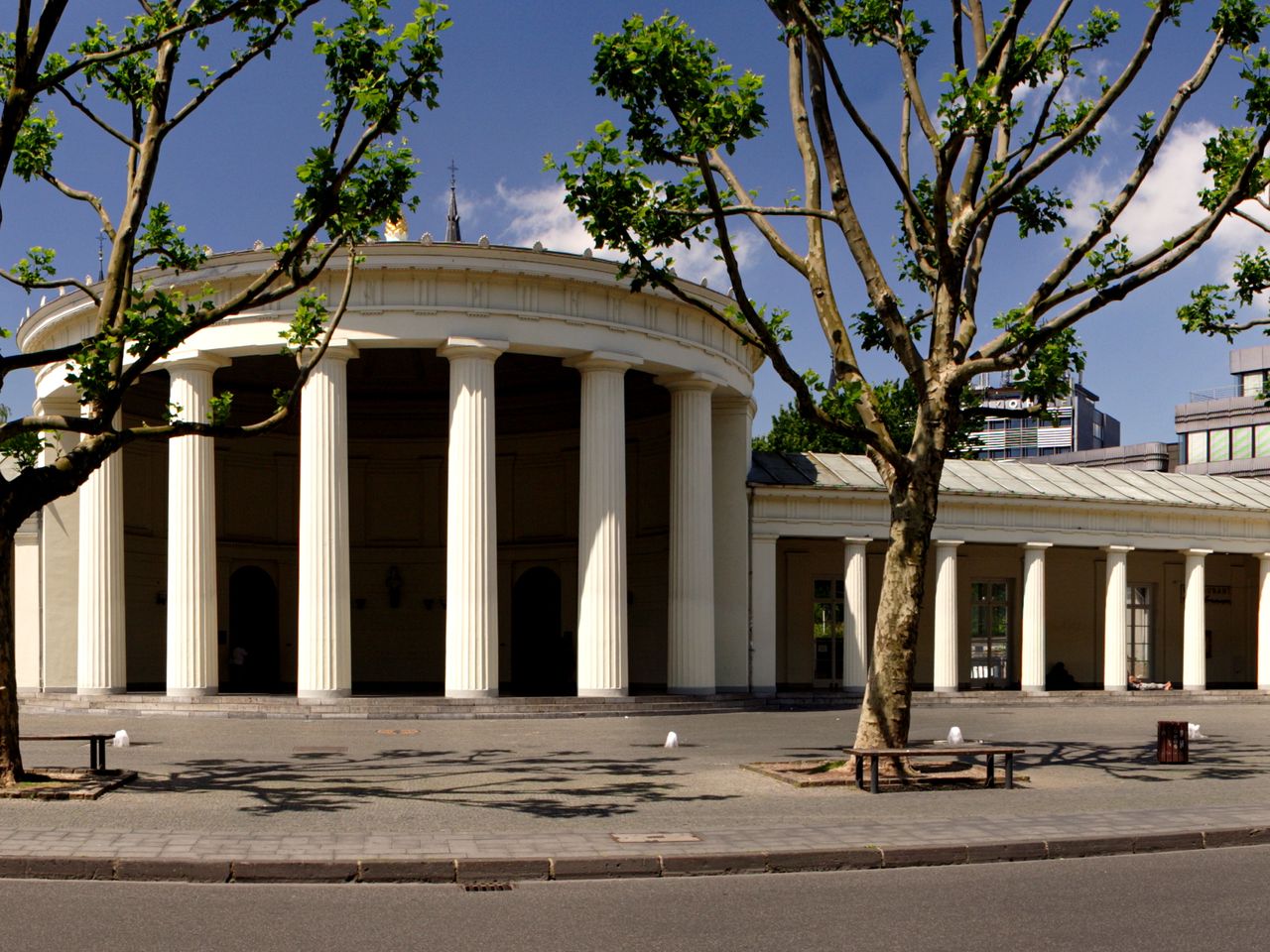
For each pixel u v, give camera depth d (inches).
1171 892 421.4
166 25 633.6
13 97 582.9
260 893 411.5
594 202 645.3
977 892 420.5
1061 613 1809.8
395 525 1768.0
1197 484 1835.6
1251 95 664.4
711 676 1359.5
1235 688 1824.6
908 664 690.8
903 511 696.4
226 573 1657.2
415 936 356.2
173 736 945.5
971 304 748.0
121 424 1536.7
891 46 745.0
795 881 438.9
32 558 1462.8
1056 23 690.8
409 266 1203.2
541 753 839.7
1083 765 789.9
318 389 1199.6
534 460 1745.8
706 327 1389.0
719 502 1487.5
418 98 638.5
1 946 339.9
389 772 721.6
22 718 1128.8
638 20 619.8
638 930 364.5
